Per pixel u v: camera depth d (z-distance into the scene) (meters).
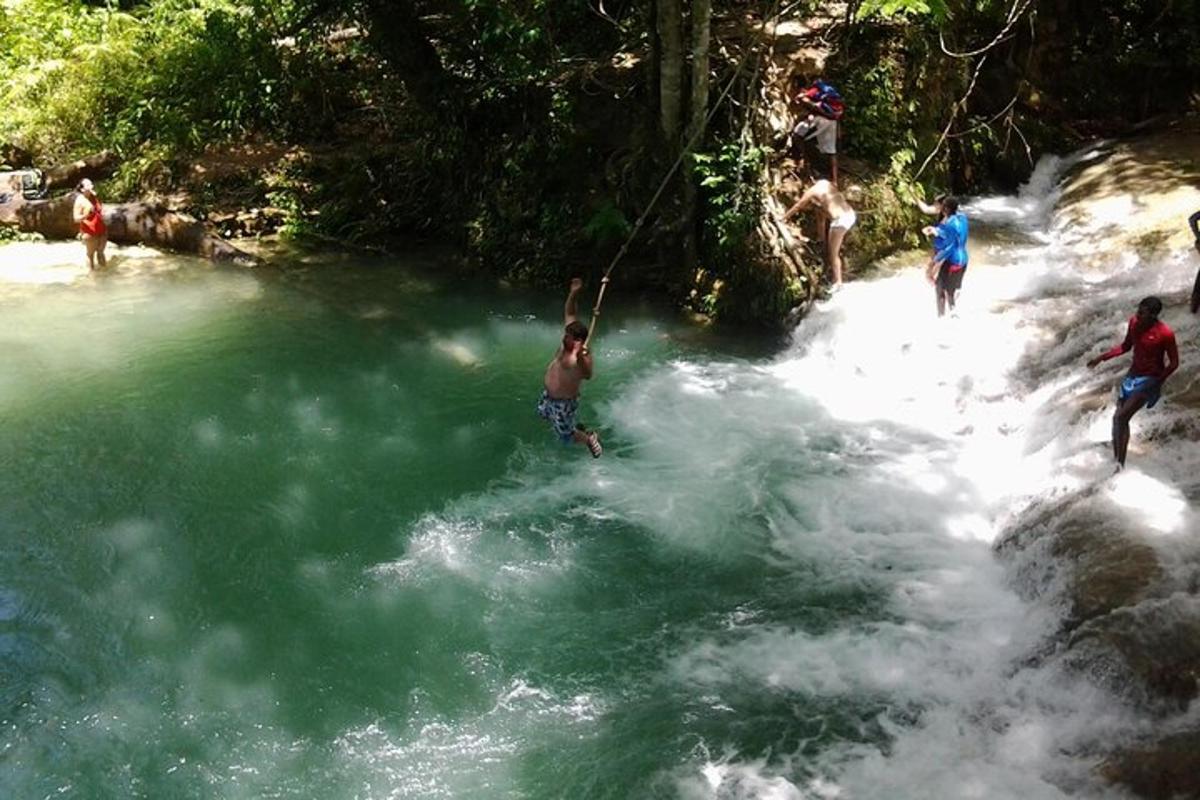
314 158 19.28
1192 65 19.78
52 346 14.45
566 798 7.88
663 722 8.54
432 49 17.44
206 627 9.59
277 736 8.45
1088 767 7.65
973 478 11.46
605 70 17.17
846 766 8.03
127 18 22.12
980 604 9.64
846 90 15.91
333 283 16.62
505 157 16.83
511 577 10.23
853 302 14.19
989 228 16.62
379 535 10.83
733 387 13.45
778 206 14.68
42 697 8.79
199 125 20.02
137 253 17.83
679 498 11.34
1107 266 14.50
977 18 18.20
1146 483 9.88
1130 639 8.28
